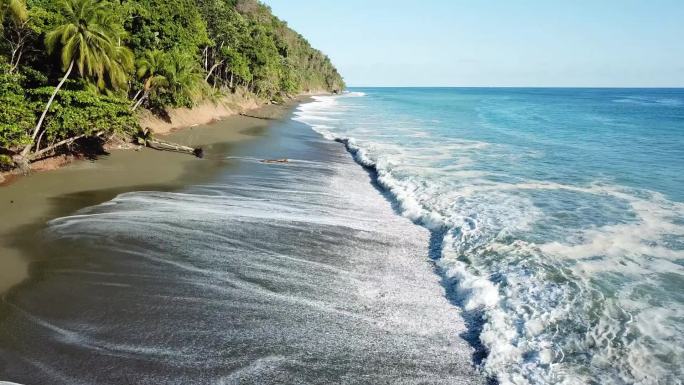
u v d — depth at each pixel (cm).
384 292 1161
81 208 1692
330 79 18600
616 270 1227
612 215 1689
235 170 2453
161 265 1250
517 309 1046
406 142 3619
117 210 1678
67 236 1416
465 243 1451
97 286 1126
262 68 7744
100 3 2572
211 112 4966
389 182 2236
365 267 1304
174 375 822
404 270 1295
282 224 1614
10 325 952
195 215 1656
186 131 3912
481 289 1131
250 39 7544
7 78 1931
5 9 2134
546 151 3150
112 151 2733
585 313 1019
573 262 1280
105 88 2803
